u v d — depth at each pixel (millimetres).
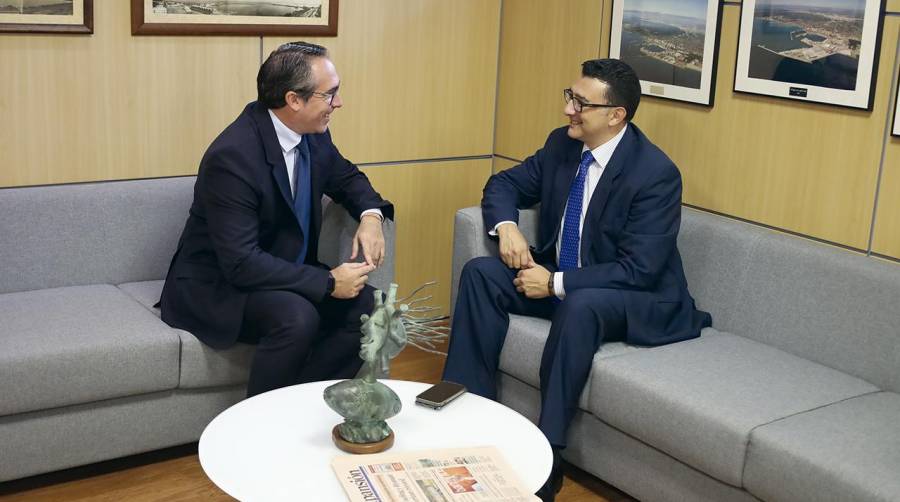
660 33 3912
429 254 4809
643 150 3533
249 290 3311
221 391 3389
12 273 3533
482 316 3527
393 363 4328
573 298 3268
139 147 3895
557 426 3184
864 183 3330
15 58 3578
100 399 3125
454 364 3545
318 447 2488
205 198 3291
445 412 2723
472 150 4801
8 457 3021
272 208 3355
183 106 3955
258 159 3293
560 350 3213
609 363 3180
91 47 3711
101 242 3686
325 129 3438
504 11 4695
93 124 3779
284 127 3396
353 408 2453
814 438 2682
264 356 3230
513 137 4727
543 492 3070
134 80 3826
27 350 2988
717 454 2814
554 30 4422
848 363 3207
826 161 3430
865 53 3252
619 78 3477
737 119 3693
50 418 3072
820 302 3287
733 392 2969
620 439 3193
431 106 4613
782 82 3506
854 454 2602
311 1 4148
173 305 3363
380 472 2340
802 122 3484
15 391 2951
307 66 3285
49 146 3711
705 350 3332
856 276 3201
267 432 2551
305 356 3275
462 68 4656
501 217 3695
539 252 3770
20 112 3631
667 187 3479
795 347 3350
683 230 3697
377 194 3727
